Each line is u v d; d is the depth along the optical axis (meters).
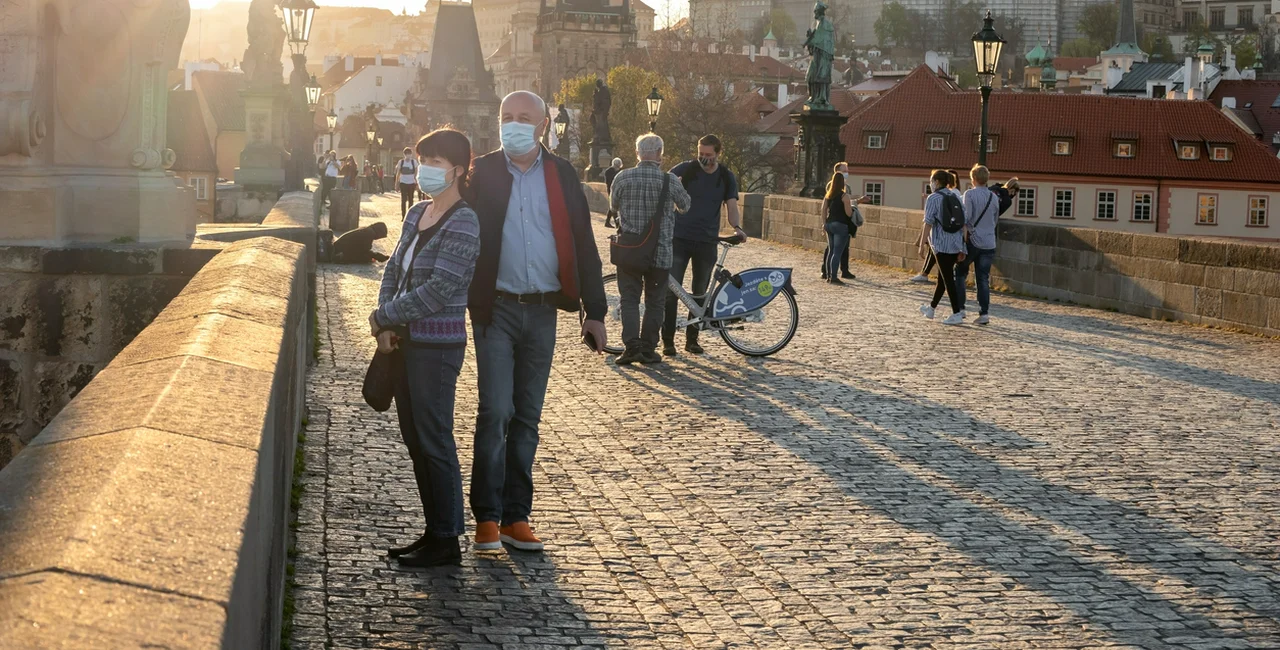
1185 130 100.44
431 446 5.82
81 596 1.81
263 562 3.39
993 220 16.45
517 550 6.19
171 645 1.72
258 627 3.10
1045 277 20.28
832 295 19.62
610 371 11.80
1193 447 9.09
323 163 56.16
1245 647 5.18
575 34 199.62
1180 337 15.66
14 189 8.59
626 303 12.10
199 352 3.87
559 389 10.79
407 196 39.44
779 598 5.63
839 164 21.80
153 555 2.05
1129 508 7.36
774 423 9.55
